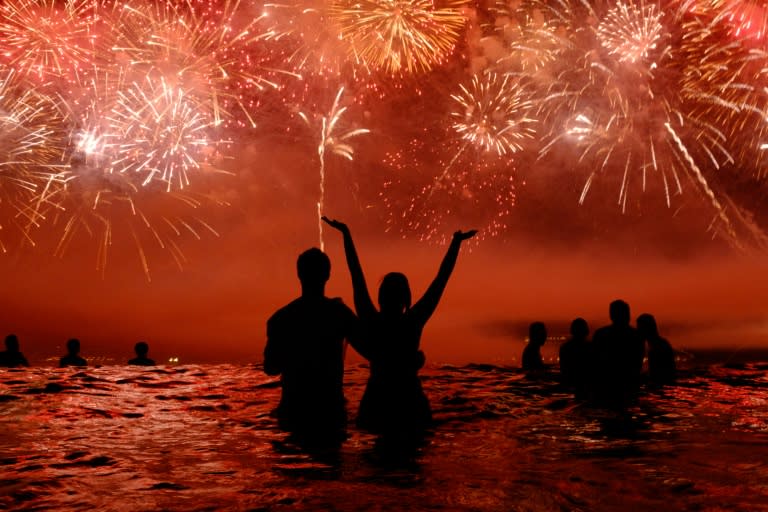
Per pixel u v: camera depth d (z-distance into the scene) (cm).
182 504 391
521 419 644
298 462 483
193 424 623
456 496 404
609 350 866
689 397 770
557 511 378
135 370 1055
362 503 391
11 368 1098
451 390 827
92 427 611
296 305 604
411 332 593
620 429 599
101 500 399
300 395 596
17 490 417
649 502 391
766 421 639
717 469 462
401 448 526
